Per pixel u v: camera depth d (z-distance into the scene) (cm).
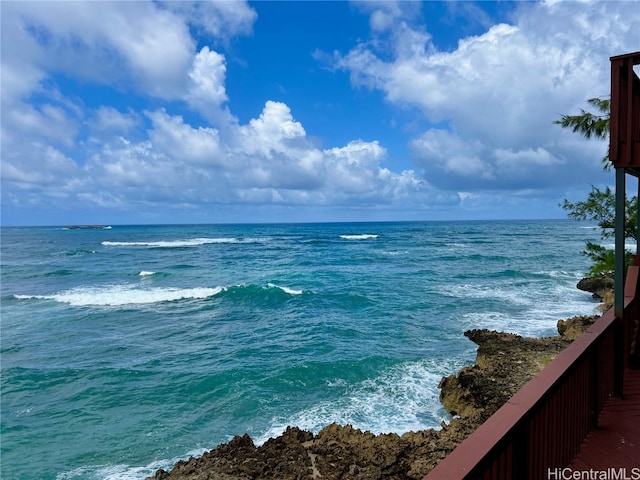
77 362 1507
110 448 971
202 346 1669
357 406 1105
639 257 617
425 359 1427
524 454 253
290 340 1709
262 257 5128
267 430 1016
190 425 1062
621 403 486
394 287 2844
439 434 836
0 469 901
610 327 483
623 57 444
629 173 554
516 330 1753
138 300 2552
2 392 1266
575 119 1480
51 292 2903
